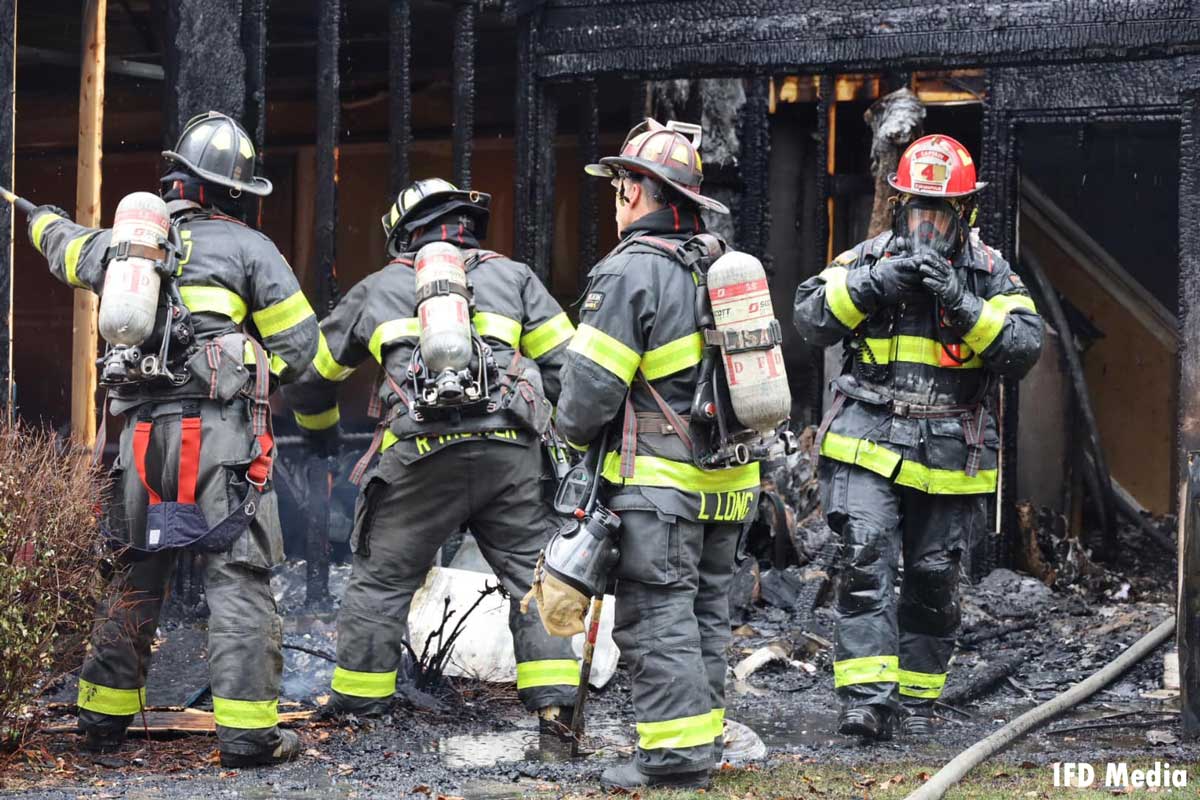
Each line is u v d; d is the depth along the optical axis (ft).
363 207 98.12
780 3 68.13
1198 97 61.72
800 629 64.80
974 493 47.98
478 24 85.71
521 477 47.11
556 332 48.52
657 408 37.52
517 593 47.44
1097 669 59.31
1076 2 62.69
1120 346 102.22
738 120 87.15
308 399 50.31
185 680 50.83
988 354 46.52
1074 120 78.48
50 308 98.53
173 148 60.70
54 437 41.91
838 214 92.02
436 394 44.73
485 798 37.14
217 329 41.91
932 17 65.31
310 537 63.46
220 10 61.00
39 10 81.30
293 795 37.40
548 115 73.87
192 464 40.86
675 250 37.60
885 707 45.93
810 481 79.66
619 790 37.78
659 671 37.29
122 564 42.01
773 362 36.65
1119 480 102.37
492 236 98.32
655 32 70.54
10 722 40.83
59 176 97.96
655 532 37.19
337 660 47.85
